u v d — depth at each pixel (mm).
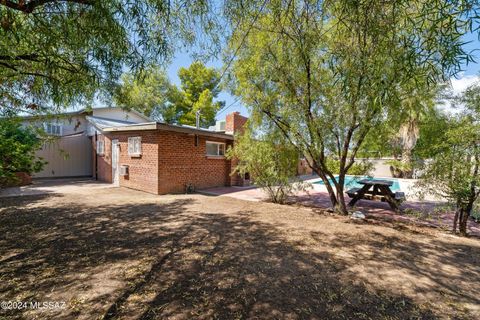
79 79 2936
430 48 1344
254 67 5121
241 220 4840
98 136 10977
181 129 8211
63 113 4402
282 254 3154
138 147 8570
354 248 3430
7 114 3676
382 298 2182
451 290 2354
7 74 2949
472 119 3756
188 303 2023
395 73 1520
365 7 1634
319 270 2713
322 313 1938
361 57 1754
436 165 4062
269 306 2014
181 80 22078
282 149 6492
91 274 2482
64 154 5465
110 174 10188
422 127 4613
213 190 9305
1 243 3314
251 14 3023
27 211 5109
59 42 2385
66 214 4941
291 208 6168
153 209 5625
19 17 2066
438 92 3947
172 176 8312
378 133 4867
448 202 4195
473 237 4031
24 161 4609
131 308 1925
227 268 2705
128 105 3830
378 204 6918
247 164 7133
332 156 5801
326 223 4758
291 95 4992
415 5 1479
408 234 4137
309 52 3926
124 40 2381
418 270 2771
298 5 2703
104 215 4934
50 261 2775
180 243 3461
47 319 1759
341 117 4715
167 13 2354
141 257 2943
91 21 2168
